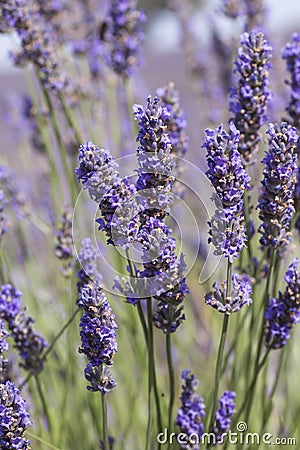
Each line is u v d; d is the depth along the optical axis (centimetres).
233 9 86
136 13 81
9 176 83
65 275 76
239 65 70
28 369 72
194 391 69
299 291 68
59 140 79
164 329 66
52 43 80
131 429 82
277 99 85
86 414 81
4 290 71
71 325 76
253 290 72
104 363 65
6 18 78
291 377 83
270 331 69
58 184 84
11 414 64
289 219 67
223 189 64
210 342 84
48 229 85
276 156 65
